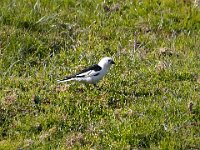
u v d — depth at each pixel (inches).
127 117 584.7
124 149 545.6
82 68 670.5
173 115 589.0
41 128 573.0
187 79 656.4
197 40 746.8
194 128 574.9
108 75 654.5
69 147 546.6
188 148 551.5
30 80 644.7
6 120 578.9
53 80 645.9
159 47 727.1
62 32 737.6
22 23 740.7
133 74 659.4
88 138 558.9
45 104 604.4
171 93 625.6
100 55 700.7
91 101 609.6
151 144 550.9
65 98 612.1
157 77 655.8
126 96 617.9
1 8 757.3
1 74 650.2
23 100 607.2
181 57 703.1
